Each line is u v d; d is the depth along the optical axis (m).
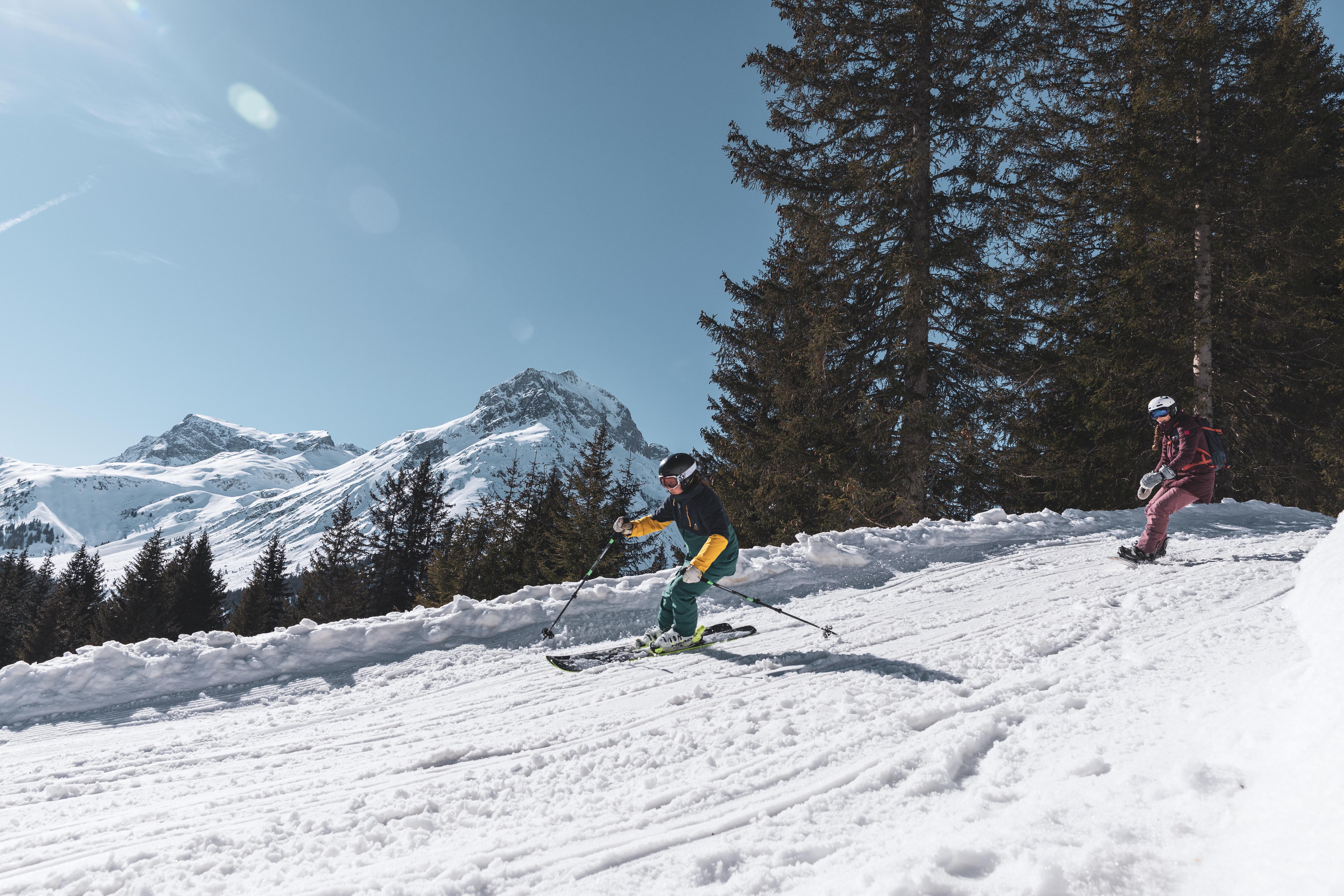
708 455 17.73
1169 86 12.08
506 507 34.00
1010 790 2.24
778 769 2.69
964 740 2.66
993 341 12.18
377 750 3.46
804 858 2.04
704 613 5.75
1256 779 1.86
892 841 2.04
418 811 2.64
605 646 5.15
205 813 2.78
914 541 7.53
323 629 5.28
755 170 12.66
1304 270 11.59
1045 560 6.58
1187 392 12.20
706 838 2.24
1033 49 12.15
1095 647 3.86
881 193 12.27
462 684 4.52
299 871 2.23
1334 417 12.35
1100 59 13.75
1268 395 12.93
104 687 4.47
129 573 44.28
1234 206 12.10
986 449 12.23
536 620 5.66
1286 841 1.51
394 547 40.88
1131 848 1.69
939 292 12.39
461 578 32.06
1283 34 11.84
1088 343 12.95
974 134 12.17
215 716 4.23
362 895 2.04
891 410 12.12
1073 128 13.49
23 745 3.78
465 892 2.02
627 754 3.02
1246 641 3.48
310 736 3.74
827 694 3.53
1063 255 14.06
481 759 3.19
